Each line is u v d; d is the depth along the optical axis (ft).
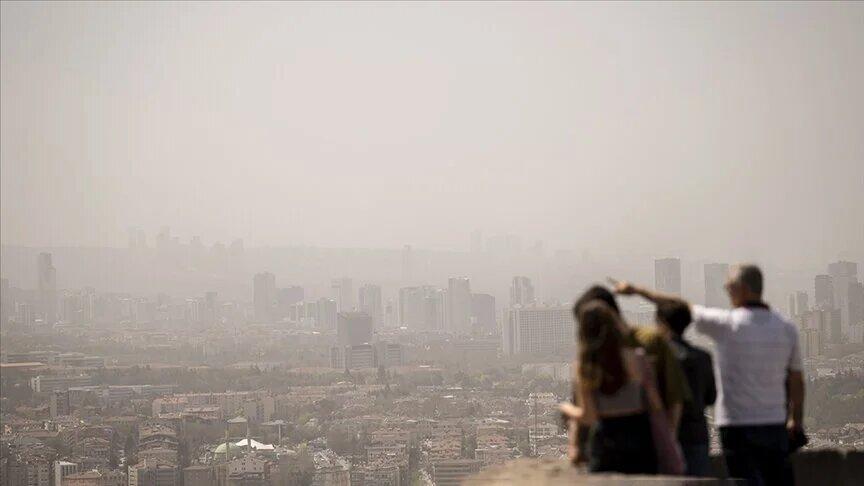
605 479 29.99
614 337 30.04
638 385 29.96
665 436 30.07
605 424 30.30
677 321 33.12
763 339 32.76
